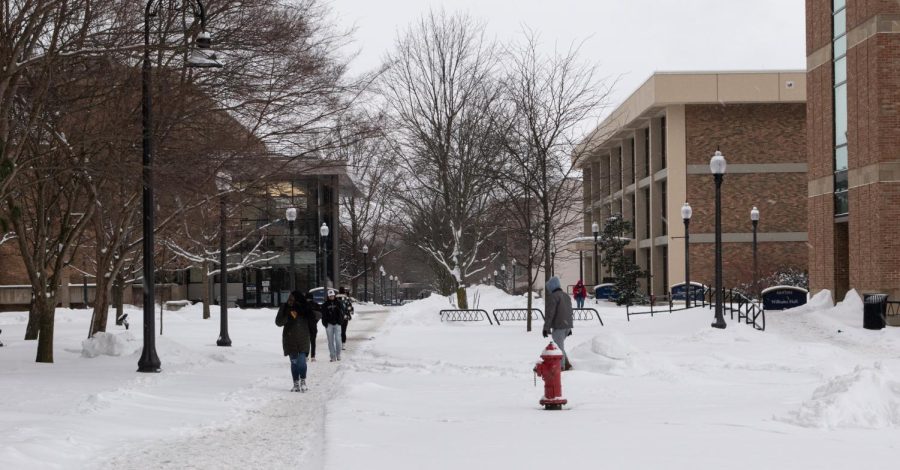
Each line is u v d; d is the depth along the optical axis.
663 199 64.31
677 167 60.19
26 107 18.28
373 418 12.21
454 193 43.78
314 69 20.33
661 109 61.94
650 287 64.56
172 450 10.30
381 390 15.84
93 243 35.97
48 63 16.72
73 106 18.61
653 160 64.38
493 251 57.34
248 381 18.36
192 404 14.56
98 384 16.70
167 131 18.89
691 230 60.03
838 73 36.12
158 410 13.63
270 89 20.02
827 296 35.59
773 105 60.34
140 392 15.52
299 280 65.50
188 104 19.17
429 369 19.91
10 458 8.86
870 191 32.94
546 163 34.06
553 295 17.69
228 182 21.50
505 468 8.23
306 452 10.11
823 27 37.03
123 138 18.78
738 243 60.25
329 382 18.36
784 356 20.28
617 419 11.38
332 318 23.38
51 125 19.62
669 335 26.53
